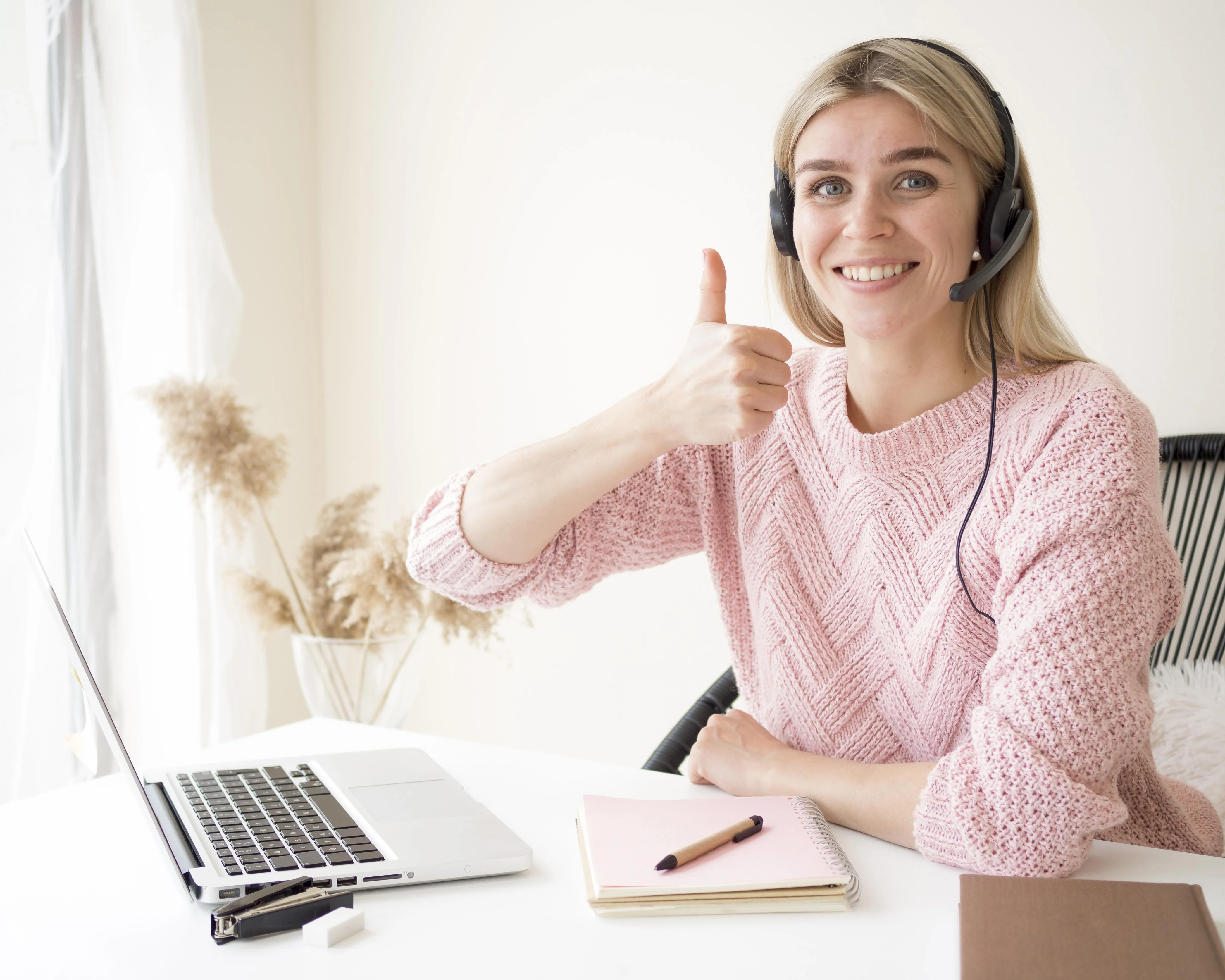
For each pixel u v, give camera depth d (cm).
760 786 88
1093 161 167
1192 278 161
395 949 63
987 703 79
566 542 107
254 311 233
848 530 100
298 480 246
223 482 179
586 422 97
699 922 66
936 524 94
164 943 64
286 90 238
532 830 82
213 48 220
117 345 190
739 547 112
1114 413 85
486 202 227
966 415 94
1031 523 81
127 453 192
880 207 88
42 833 81
